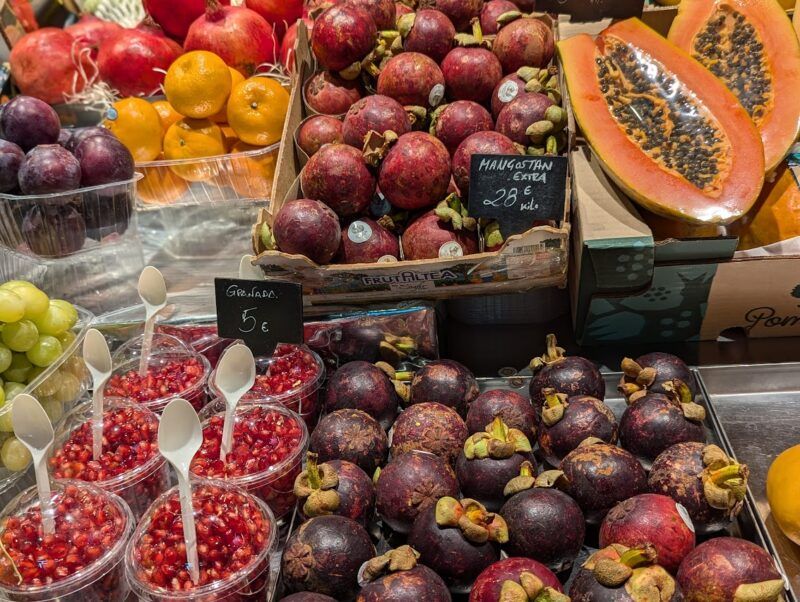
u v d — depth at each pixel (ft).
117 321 5.51
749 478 4.57
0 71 7.93
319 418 5.10
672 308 5.21
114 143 5.60
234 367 4.35
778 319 5.30
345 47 5.64
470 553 3.56
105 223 5.67
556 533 3.62
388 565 3.50
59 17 9.67
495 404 4.41
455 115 5.37
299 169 5.87
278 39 7.55
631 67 5.46
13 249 5.64
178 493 4.08
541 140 5.25
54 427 4.72
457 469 4.15
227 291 4.74
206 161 6.23
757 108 5.44
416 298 5.07
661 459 3.99
